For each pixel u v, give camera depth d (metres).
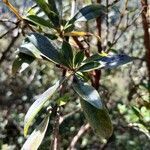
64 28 0.30
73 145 0.46
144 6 0.45
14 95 1.01
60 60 0.27
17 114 1.02
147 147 0.93
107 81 0.88
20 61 0.30
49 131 0.73
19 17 0.30
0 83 0.98
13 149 0.99
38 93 1.01
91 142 0.89
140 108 0.51
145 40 0.50
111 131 0.25
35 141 0.25
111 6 0.42
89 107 0.25
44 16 0.33
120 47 0.74
